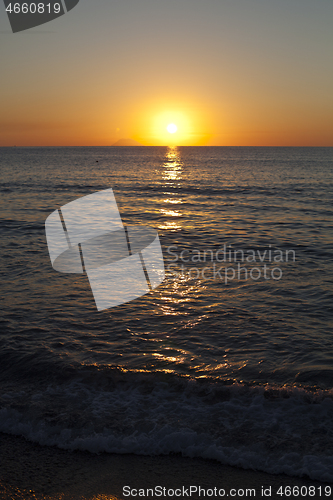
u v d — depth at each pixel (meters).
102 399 4.45
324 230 14.78
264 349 5.69
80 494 3.19
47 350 5.58
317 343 5.88
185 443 3.75
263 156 139.62
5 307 7.16
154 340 5.96
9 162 81.69
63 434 3.89
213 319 6.74
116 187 31.91
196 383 4.70
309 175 47.66
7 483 3.30
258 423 4.01
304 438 3.78
